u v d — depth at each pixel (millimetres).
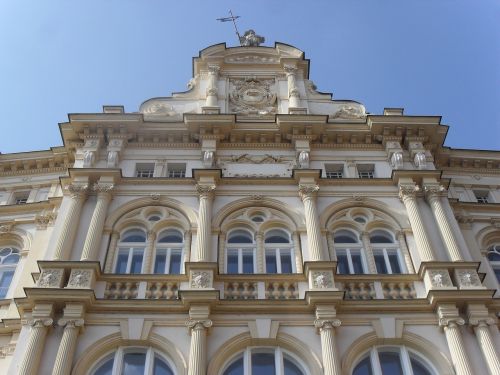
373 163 25547
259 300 19438
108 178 23938
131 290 20078
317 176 24219
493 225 25312
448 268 20484
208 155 25141
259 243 22281
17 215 25641
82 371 17844
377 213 23484
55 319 18938
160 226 22906
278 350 18766
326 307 19156
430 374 18453
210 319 18938
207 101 27766
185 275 20297
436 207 23062
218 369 18125
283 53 30172
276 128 26062
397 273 21281
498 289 22312
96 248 21328
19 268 23625
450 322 18906
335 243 22703
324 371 17734
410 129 26031
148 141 26047
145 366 18297
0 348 20156
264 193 23969
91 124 25766
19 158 27438
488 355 18062
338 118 27969
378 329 19094
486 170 27734
